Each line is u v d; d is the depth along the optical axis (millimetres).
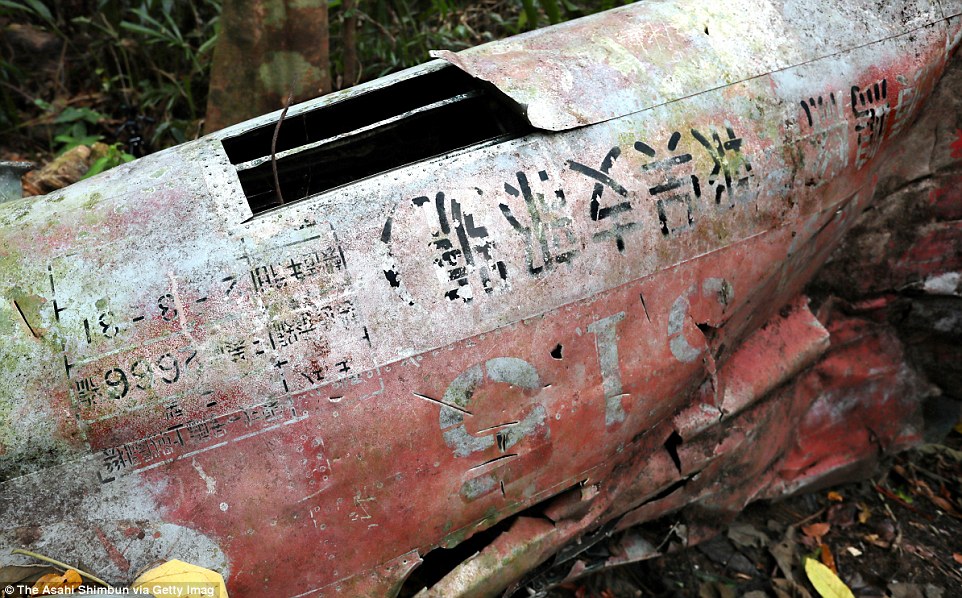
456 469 1765
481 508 1856
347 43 3547
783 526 2734
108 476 1577
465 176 1740
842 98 2098
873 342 2750
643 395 1945
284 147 2014
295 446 1625
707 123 1938
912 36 2197
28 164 2238
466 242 1704
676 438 2230
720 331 2100
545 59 1935
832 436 2777
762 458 2516
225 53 3037
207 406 1589
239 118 3129
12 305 1607
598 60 1943
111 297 1609
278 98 3094
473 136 2072
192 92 4090
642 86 1918
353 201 1690
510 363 1739
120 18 4277
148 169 1814
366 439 1658
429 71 1992
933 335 2715
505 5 4277
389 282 1658
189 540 1612
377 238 1669
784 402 2516
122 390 1573
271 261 1635
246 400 1599
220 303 1608
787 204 2047
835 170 2117
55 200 1776
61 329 1590
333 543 1716
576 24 2125
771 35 2076
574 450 1905
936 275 2576
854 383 2742
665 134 1892
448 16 4176
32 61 4363
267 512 1641
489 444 1774
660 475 2223
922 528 2768
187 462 1596
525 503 1931
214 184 1726
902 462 3000
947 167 2412
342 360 1628
